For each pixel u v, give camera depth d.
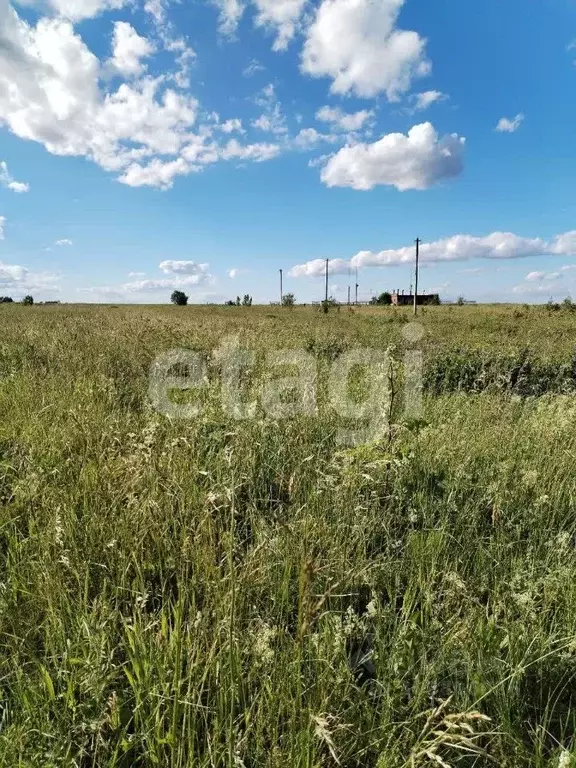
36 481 3.31
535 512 3.44
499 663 2.09
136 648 2.02
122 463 3.48
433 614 2.37
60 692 1.91
